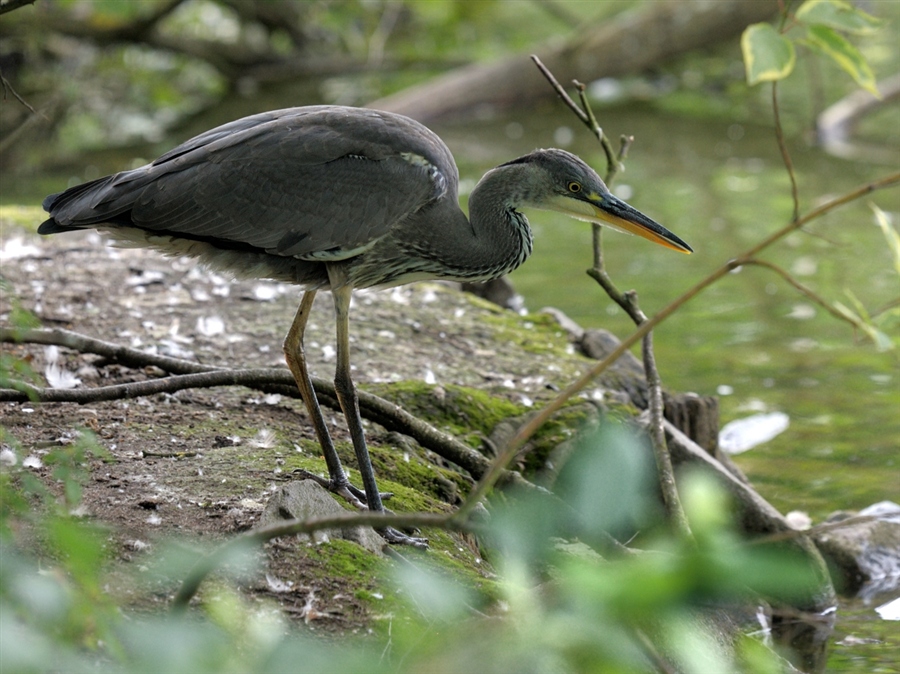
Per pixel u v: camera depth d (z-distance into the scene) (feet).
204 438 30.53
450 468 32.99
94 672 17.65
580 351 43.27
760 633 32.04
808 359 49.47
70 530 14.62
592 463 15.92
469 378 38.65
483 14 105.09
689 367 48.47
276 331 39.78
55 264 43.68
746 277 57.93
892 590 34.99
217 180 28.30
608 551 29.48
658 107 87.71
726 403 45.47
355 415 28.43
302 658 14.30
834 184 70.95
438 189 29.81
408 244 30.07
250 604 22.39
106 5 74.33
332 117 29.32
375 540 26.12
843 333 52.08
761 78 32.01
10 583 15.03
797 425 43.88
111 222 28.53
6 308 37.93
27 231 47.50
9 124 74.95
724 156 76.74
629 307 35.42
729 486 34.63
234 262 29.91
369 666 13.42
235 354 37.42
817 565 33.76
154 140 80.74
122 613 20.83
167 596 21.90
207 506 25.85
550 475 34.42
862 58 31.37
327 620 22.38
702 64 96.48
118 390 29.58
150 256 45.68
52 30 78.23
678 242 31.12
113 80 86.58
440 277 31.48
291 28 93.35
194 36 92.73
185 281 43.45
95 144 79.92
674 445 34.99
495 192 31.27
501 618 13.80
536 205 31.48
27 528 22.98
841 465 41.06
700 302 55.26
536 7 108.58
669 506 31.12
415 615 22.97
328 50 96.32
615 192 69.62
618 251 61.87
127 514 25.02
